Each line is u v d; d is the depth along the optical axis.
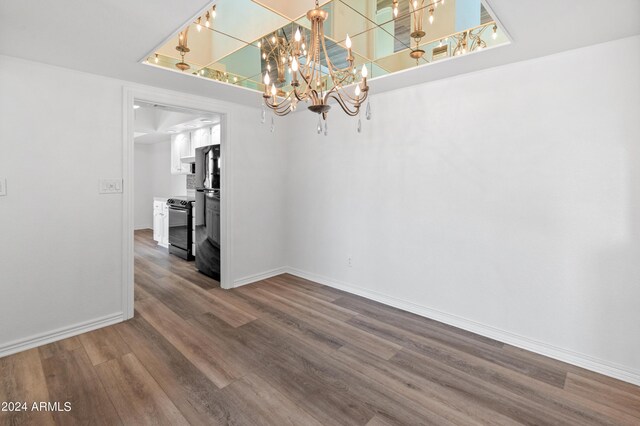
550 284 2.27
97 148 2.62
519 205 2.38
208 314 2.96
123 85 2.74
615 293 2.04
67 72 2.46
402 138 3.02
